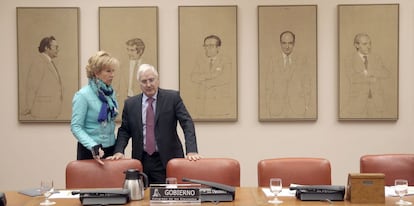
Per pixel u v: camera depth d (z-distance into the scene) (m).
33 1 5.18
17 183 5.29
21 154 5.29
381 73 5.14
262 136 5.24
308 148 5.24
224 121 5.23
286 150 5.25
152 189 2.72
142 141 3.85
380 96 5.14
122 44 5.17
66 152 5.28
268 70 5.15
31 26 5.16
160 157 3.83
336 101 5.20
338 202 2.73
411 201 2.74
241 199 2.84
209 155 5.25
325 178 3.49
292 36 5.14
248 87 5.22
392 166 3.60
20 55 5.16
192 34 5.16
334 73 5.19
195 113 5.18
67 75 5.18
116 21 5.16
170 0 5.20
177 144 3.96
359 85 5.14
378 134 5.23
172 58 5.22
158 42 5.20
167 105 3.86
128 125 3.93
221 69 5.16
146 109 3.86
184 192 2.72
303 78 5.14
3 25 5.20
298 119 5.17
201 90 5.18
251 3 5.17
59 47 5.17
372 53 5.13
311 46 5.13
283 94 5.16
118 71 5.17
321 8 5.16
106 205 2.70
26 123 5.26
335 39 5.17
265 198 2.86
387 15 5.11
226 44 5.15
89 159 3.71
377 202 2.70
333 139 5.23
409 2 5.14
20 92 5.20
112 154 3.84
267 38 5.14
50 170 5.29
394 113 5.15
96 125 3.68
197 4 5.18
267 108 5.17
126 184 2.84
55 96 5.20
